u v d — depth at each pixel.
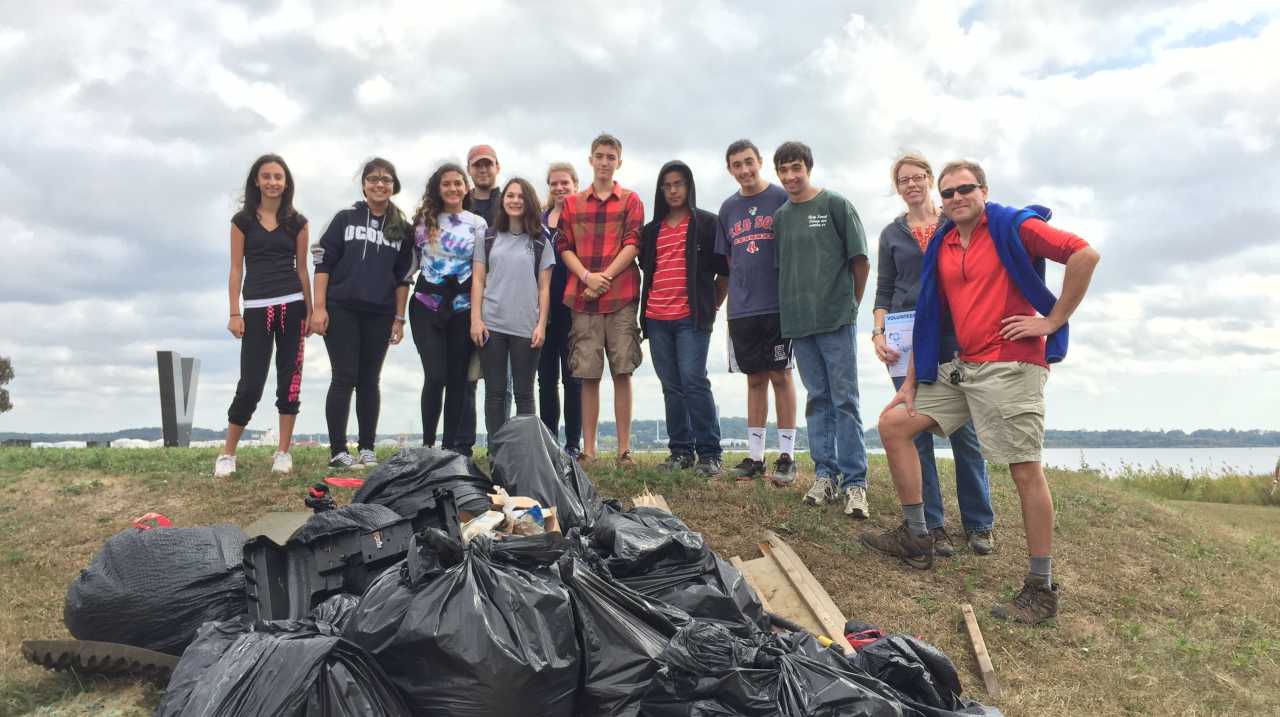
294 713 2.52
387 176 6.45
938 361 4.99
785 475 6.43
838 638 4.19
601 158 6.34
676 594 3.64
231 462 6.58
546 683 2.82
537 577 3.03
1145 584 5.53
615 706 3.00
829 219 5.81
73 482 6.49
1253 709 4.05
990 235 4.65
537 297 6.34
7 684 3.42
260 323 6.40
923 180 5.64
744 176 6.25
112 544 3.71
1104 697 4.12
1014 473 4.77
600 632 3.11
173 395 11.10
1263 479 14.23
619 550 3.73
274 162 6.35
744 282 6.28
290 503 5.82
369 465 6.69
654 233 6.50
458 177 6.41
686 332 6.40
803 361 6.07
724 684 2.95
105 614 3.47
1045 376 4.70
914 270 5.62
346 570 3.51
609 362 6.57
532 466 4.51
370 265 6.45
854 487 5.88
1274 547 6.86
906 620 4.73
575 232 6.51
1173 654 4.59
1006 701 4.05
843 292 5.84
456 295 6.41
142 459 7.44
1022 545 5.85
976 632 4.52
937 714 3.03
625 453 6.59
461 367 6.55
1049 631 4.71
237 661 2.70
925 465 5.71
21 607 4.41
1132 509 7.15
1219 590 5.55
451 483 4.23
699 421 6.44
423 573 2.95
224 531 3.88
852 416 5.91
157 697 3.34
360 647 2.79
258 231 6.39
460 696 2.72
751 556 5.28
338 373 6.54
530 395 6.29
